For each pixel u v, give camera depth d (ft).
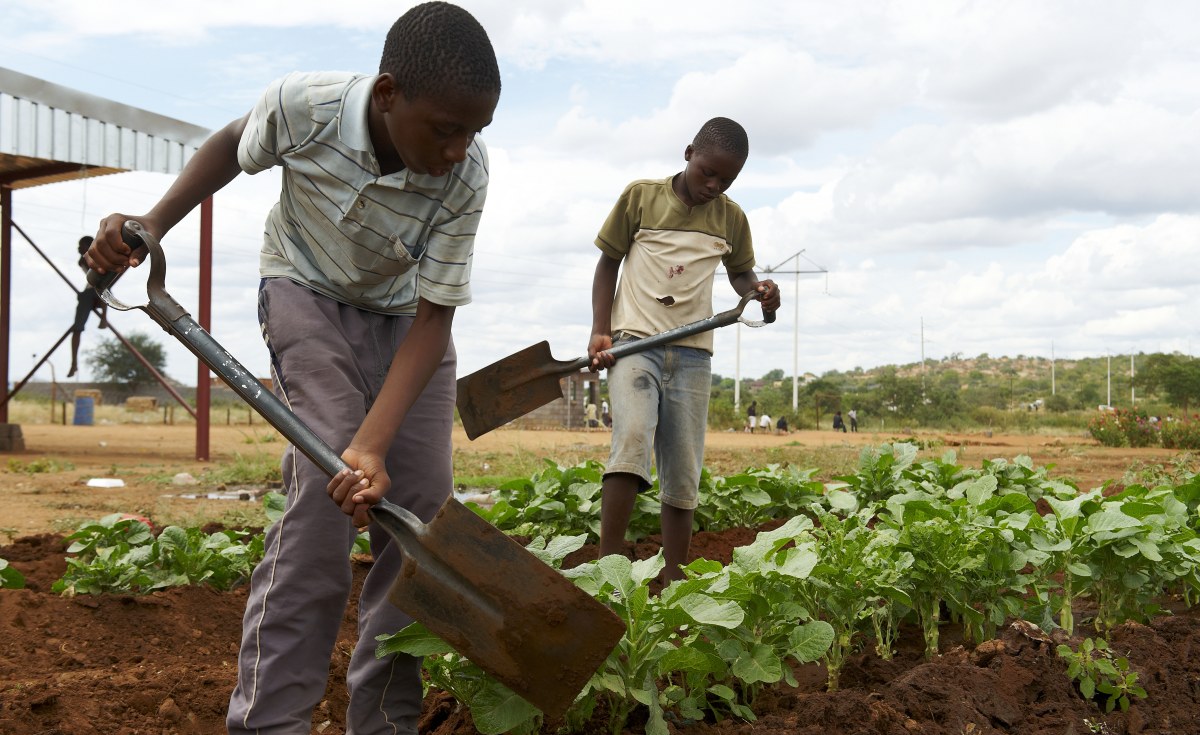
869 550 10.73
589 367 13.58
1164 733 9.22
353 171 7.66
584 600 7.22
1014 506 13.89
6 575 13.89
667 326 13.75
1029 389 438.81
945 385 331.16
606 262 14.40
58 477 41.57
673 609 8.20
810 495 20.67
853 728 8.41
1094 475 42.37
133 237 7.79
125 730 9.20
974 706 8.98
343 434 7.87
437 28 6.97
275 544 7.87
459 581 7.39
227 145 8.29
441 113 7.00
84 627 12.30
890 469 20.38
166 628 12.59
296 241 8.36
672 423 13.88
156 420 134.51
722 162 13.35
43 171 55.26
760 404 217.36
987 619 11.55
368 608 8.54
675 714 8.99
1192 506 17.35
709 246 13.96
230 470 42.04
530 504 17.93
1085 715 9.34
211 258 49.52
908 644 11.96
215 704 9.99
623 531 13.52
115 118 44.55
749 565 9.70
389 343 8.70
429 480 8.52
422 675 9.34
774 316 13.79
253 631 7.76
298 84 7.67
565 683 7.26
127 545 15.48
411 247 8.00
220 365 7.66
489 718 7.73
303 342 8.07
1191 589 14.69
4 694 9.30
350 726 8.33
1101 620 12.67
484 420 13.35
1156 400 215.51
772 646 9.11
